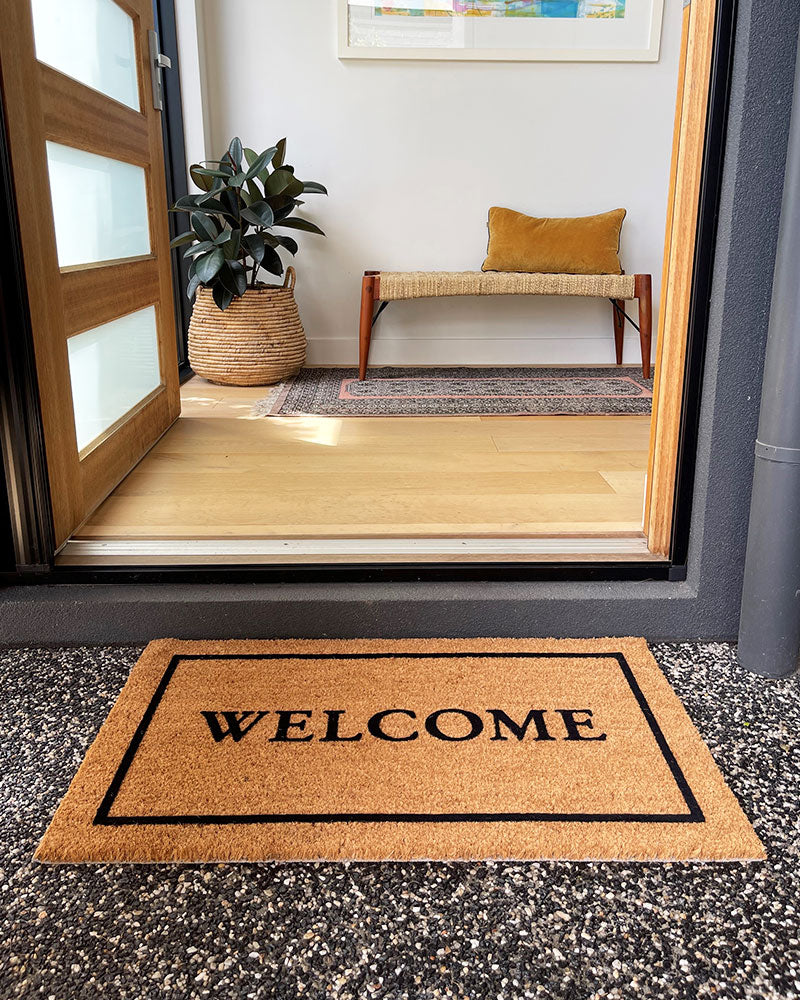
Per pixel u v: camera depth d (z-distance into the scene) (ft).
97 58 7.63
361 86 12.96
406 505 7.39
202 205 11.32
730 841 3.98
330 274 13.76
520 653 5.58
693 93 5.43
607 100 13.12
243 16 12.64
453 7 12.64
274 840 3.97
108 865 3.92
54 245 6.22
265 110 13.03
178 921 3.62
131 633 5.79
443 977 3.36
